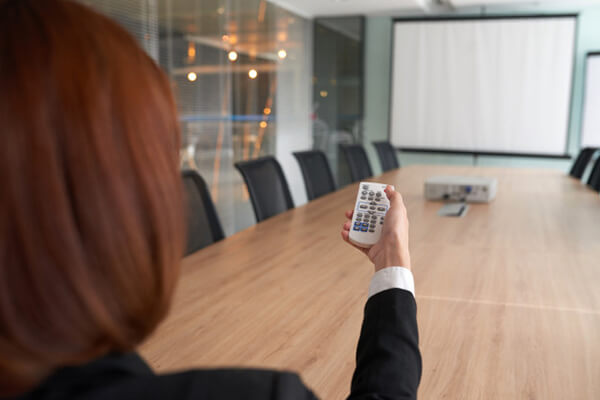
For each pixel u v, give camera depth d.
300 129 7.50
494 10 7.23
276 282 1.62
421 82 7.46
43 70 0.27
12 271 0.26
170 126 0.34
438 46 7.34
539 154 7.15
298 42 7.34
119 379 0.31
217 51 5.45
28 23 0.29
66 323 0.27
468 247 2.08
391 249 0.64
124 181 0.29
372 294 0.60
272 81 6.68
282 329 1.26
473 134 7.37
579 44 6.95
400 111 7.59
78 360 0.29
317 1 6.68
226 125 5.67
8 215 0.26
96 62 0.29
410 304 0.58
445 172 4.98
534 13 7.05
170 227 0.32
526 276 1.71
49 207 0.27
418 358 0.53
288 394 0.31
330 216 2.73
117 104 0.30
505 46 7.10
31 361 0.27
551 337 1.23
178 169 0.35
